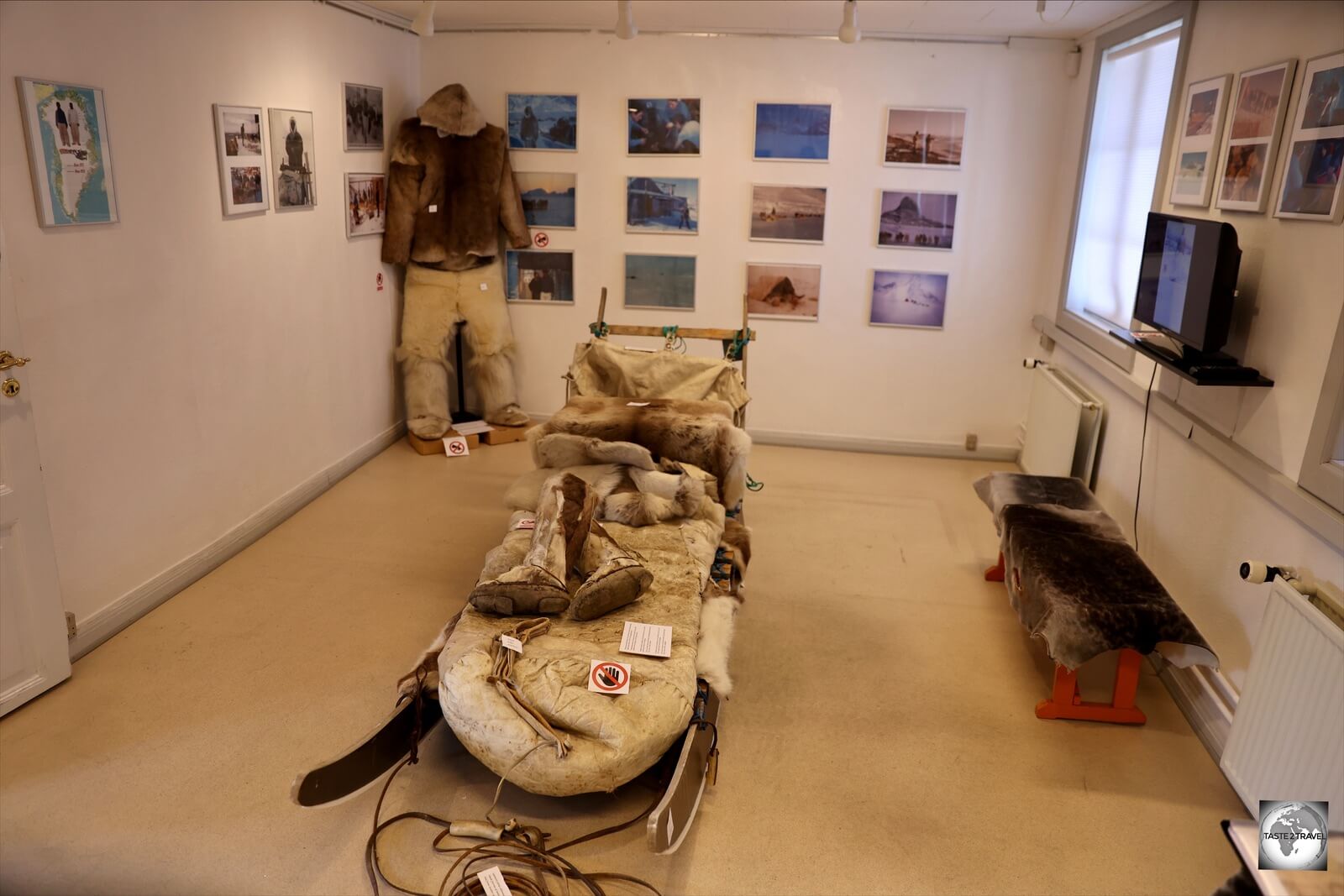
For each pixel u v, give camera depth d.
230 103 3.77
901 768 2.74
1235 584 2.87
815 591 3.88
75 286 3.01
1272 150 2.79
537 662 2.42
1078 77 4.98
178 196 3.48
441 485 4.89
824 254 5.50
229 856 2.30
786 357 5.71
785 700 3.08
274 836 2.37
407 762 2.66
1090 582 2.98
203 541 3.78
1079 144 4.85
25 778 2.55
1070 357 4.85
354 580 3.77
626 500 3.24
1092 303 4.62
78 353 3.04
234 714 2.86
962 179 5.29
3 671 2.77
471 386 5.93
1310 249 2.55
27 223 2.81
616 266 5.67
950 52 5.11
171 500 3.56
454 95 5.13
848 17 3.90
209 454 3.78
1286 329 2.66
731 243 5.55
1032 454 5.05
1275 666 2.32
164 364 3.46
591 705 2.29
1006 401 5.60
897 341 5.59
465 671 2.37
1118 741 2.92
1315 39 2.62
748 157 5.40
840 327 5.61
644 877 2.29
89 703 2.89
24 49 2.75
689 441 3.55
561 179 5.57
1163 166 3.69
